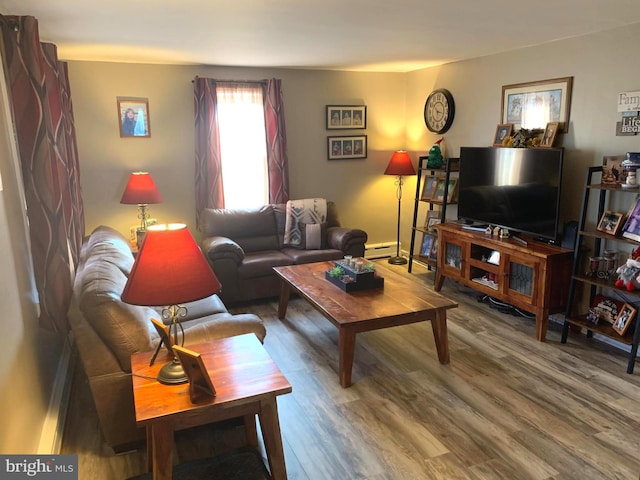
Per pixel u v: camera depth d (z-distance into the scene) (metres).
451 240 4.57
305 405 2.83
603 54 3.45
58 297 2.62
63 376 3.00
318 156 5.63
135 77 4.70
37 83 2.42
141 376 2.03
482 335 3.77
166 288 1.89
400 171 5.44
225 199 5.22
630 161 3.14
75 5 2.55
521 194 3.96
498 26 3.26
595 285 3.49
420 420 2.66
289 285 3.82
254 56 4.40
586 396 2.88
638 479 2.19
